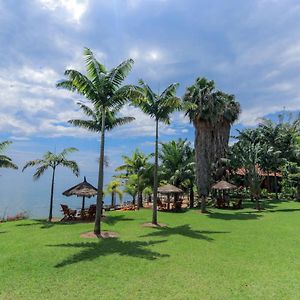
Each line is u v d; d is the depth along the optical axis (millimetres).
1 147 24016
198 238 15008
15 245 13977
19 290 8141
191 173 32000
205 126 27500
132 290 8094
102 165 16859
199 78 27734
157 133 21031
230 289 8133
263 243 13781
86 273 9516
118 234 16438
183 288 8219
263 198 39531
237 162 33750
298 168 38219
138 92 16562
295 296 7660
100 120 19719
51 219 24078
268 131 42781
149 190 35719
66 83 16938
